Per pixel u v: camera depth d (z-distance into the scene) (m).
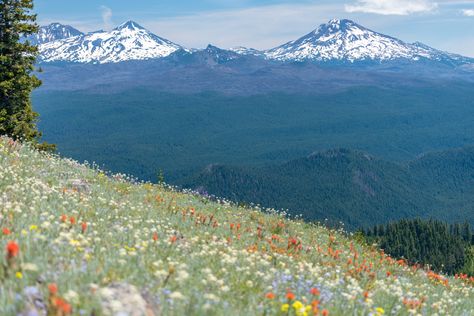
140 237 12.96
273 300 9.42
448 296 15.71
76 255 9.22
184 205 23.92
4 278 7.04
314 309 8.25
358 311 9.97
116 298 6.99
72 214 14.55
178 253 12.16
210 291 9.28
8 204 12.97
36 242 9.02
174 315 7.34
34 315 5.72
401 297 12.55
